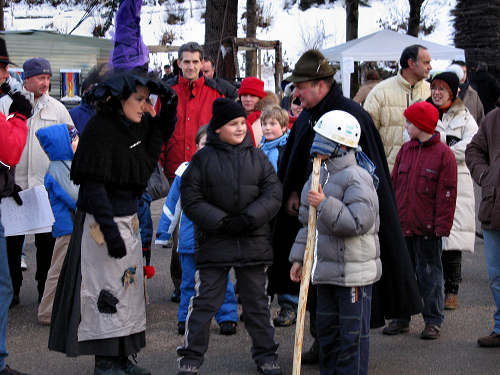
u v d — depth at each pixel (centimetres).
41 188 575
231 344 526
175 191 547
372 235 411
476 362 486
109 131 424
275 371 456
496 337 517
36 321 590
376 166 443
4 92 639
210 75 912
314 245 410
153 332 557
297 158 464
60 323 432
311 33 2847
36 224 568
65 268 437
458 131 637
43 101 647
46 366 486
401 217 543
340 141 401
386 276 441
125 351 436
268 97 664
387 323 587
